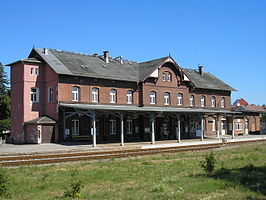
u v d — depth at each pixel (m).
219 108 48.66
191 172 14.52
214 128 47.97
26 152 21.98
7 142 35.12
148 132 38.66
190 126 44.00
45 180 13.16
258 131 52.78
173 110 34.41
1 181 10.60
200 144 31.36
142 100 38.25
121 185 11.82
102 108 28.05
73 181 12.71
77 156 21.42
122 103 36.91
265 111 55.38
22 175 14.54
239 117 50.91
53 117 32.69
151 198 9.50
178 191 10.20
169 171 14.98
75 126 33.34
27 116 33.25
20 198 10.12
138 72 40.78
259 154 21.86
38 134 31.03
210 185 10.89
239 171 13.93
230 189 10.34
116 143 32.06
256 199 9.00
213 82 49.84
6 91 51.50
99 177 13.65
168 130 41.22
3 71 51.91
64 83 32.34
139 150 25.58
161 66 39.97
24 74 33.47
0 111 49.00
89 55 39.94
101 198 9.80
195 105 45.16
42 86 34.53
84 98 33.69
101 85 35.22
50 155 21.02
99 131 35.16
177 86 42.06
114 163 18.66
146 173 14.50
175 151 25.25
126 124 37.38
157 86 39.75
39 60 34.88
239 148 28.25
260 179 11.91
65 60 35.41
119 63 41.34
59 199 9.70
